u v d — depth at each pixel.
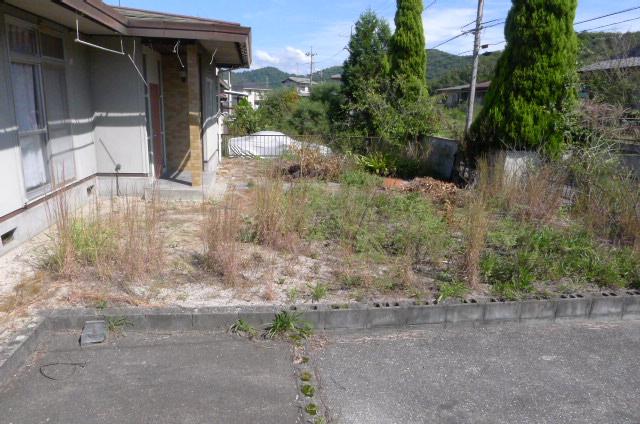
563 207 7.19
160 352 3.40
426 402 3.00
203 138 10.41
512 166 8.50
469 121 15.62
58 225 4.52
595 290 4.74
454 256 5.14
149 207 5.37
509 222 6.20
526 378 3.35
